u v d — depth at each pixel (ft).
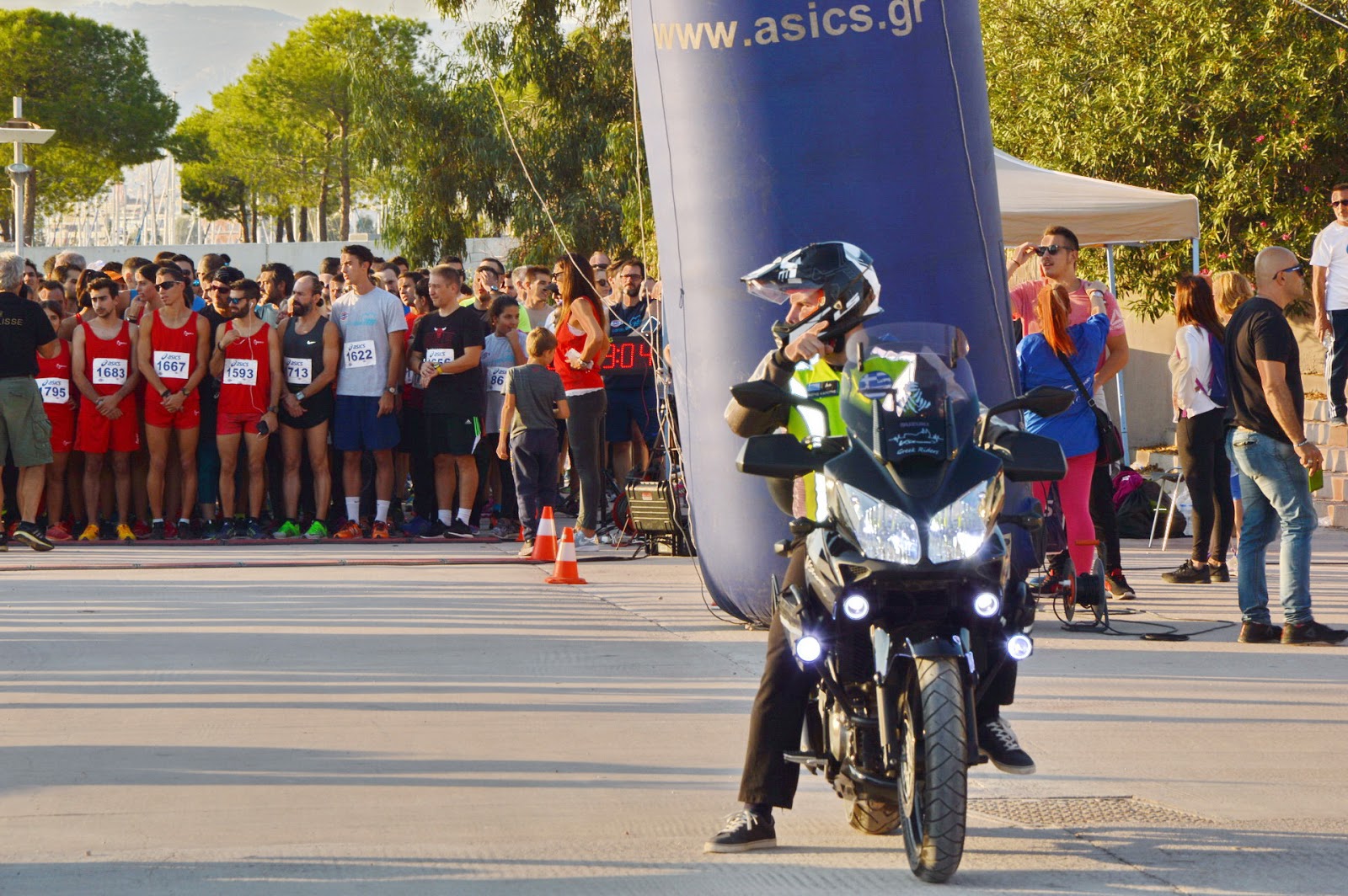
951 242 62.28
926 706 32.04
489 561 93.40
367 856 35.58
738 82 61.41
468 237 288.51
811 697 36.35
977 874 34.32
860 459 33.24
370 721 49.83
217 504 110.63
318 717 50.26
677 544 96.48
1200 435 82.99
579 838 37.27
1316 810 39.78
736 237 62.18
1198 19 140.77
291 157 630.74
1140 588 82.07
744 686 55.62
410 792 41.34
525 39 267.39
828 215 61.31
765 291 36.24
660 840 37.24
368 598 77.36
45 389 105.91
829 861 35.45
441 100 275.39
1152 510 107.76
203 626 68.44
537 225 269.64
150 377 104.94
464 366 105.60
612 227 266.16
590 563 94.38
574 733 48.34
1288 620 64.59
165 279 103.91
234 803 40.27
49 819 38.60
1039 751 46.29
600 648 63.26
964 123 63.00
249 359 104.63
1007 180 110.73
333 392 107.55
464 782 42.39
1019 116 158.30
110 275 113.91
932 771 31.91
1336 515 111.96
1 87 607.78
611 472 114.32
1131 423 155.84
